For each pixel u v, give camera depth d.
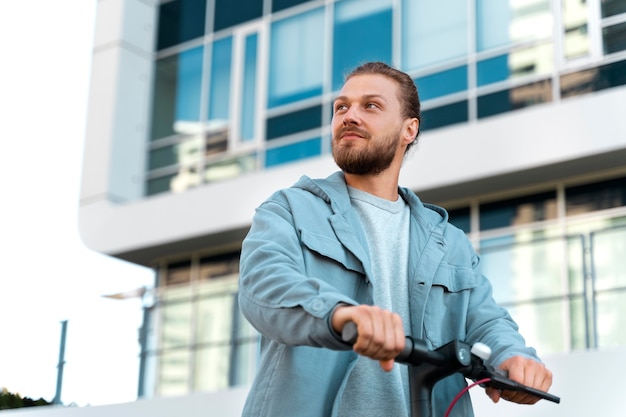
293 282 1.80
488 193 9.09
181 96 11.12
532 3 9.16
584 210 8.66
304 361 1.93
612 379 6.83
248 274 1.89
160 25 11.56
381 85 2.18
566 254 8.41
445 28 9.55
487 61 9.27
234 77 10.79
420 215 2.21
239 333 9.13
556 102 8.80
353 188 2.19
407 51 9.70
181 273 10.80
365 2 10.05
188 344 9.19
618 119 8.34
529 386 1.87
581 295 8.08
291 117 10.27
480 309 2.16
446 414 1.85
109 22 11.52
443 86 9.45
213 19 11.13
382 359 1.66
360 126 2.14
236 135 10.61
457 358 1.76
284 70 10.45
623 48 8.67
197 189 10.38
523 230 8.89
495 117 8.87
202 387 9.10
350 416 1.97
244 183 10.09
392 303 2.09
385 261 2.12
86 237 10.91
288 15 10.57
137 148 11.22
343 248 2.04
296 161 10.07
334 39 10.16
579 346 7.95
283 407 1.90
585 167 8.58
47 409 8.97
